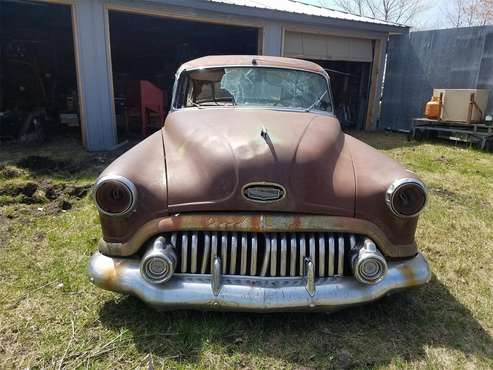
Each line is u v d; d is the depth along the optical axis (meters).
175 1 7.64
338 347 2.39
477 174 6.80
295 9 10.05
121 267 2.46
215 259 2.35
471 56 10.02
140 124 9.91
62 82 12.55
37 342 2.37
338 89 12.48
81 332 2.46
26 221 4.10
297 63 3.96
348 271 2.52
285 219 2.39
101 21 7.23
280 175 2.41
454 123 9.29
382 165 2.68
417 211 2.47
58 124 10.36
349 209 2.46
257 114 3.21
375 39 11.45
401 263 2.55
